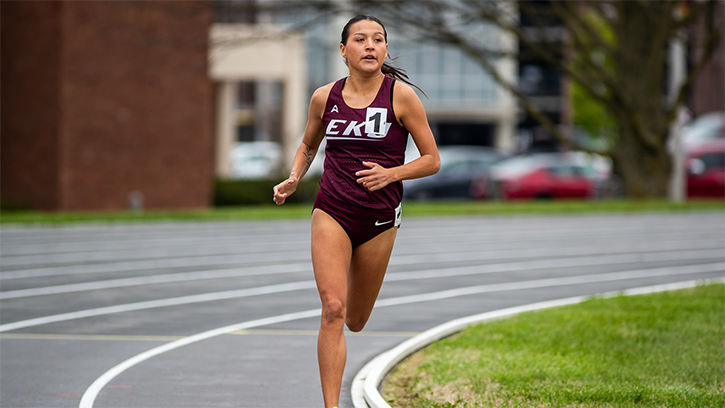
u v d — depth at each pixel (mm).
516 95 56281
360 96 10266
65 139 50844
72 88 51000
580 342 14984
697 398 11352
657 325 16203
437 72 119000
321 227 10289
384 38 10289
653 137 57281
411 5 52312
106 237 36938
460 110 119375
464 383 12492
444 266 28438
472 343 15164
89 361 14852
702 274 26641
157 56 53750
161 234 38344
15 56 52812
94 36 51562
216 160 74375
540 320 17203
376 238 10469
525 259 30469
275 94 126688
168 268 27453
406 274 26500
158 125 54000
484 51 55281
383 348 15945
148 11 53281
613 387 11812
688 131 72812
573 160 68312
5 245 33562
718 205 52938
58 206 51094
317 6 52156
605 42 56375
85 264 28297
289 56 68375
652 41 56844
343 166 10266
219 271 26812
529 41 53719
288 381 13633
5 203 51438
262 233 39062
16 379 13578
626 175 58312
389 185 10250
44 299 21531
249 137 136625
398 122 10219
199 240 36031
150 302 21172
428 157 10203
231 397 12672
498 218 48000
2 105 53438
